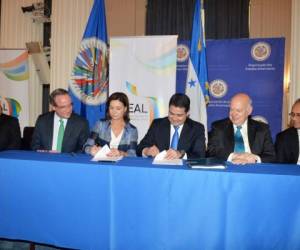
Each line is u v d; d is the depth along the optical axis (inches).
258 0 173.2
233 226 56.4
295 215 54.2
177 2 175.2
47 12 163.8
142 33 186.2
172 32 176.1
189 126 89.9
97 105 136.8
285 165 65.4
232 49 147.9
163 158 69.1
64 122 94.9
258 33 174.1
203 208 57.2
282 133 97.1
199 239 57.8
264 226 55.5
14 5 171.0
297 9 127.9
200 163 62.6
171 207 58.2
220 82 149.9
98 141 89.0
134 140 89.7
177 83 153.6
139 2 185.5
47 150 90.7
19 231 64.8
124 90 136.6
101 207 60.8
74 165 61.3
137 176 59.0
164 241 58.9
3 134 102.2
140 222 59.6
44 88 173.2
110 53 137.1
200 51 131.0
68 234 62.7
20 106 163.0
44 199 63.1
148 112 135.6
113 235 60.6
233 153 78.3
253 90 146.9
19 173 63.8
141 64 135.7
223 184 56.3
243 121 84.7
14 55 162.1
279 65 143.8
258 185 55.1
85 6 151.6
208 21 172.7
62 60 153.6
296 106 94.5
